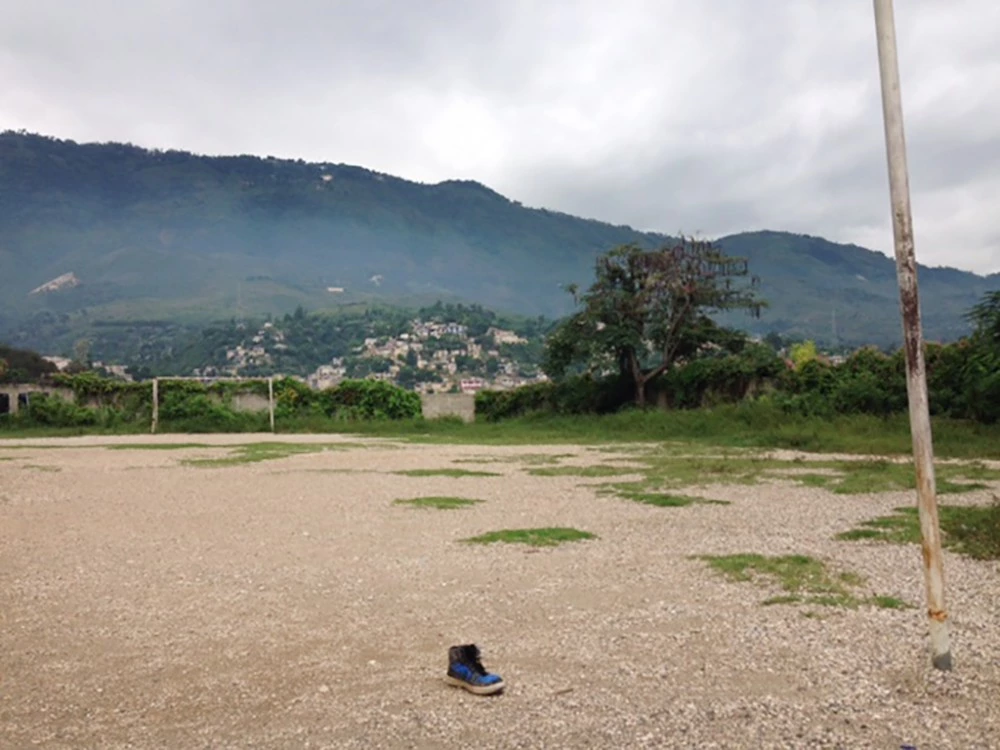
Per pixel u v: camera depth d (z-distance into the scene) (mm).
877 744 3928
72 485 15156
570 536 9453
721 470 16266
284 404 37188
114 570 8031
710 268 34188
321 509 11938
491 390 41250
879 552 8336
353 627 6020
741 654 5246
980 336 22641
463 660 4766
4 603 6809
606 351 34344
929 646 5270
